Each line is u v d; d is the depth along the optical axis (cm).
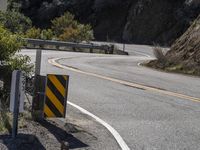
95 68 2555
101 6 8669
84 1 8850
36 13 8981
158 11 8088
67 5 8850
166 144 945
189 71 2825
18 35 1210
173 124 1139
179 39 3312
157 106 1384
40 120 1030
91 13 8819
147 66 3203
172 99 1543
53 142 888
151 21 8088
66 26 6203
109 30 8544
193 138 1007
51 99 991
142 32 8112
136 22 8231
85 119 1144
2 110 1011
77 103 1355
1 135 894
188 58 2989
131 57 4394
